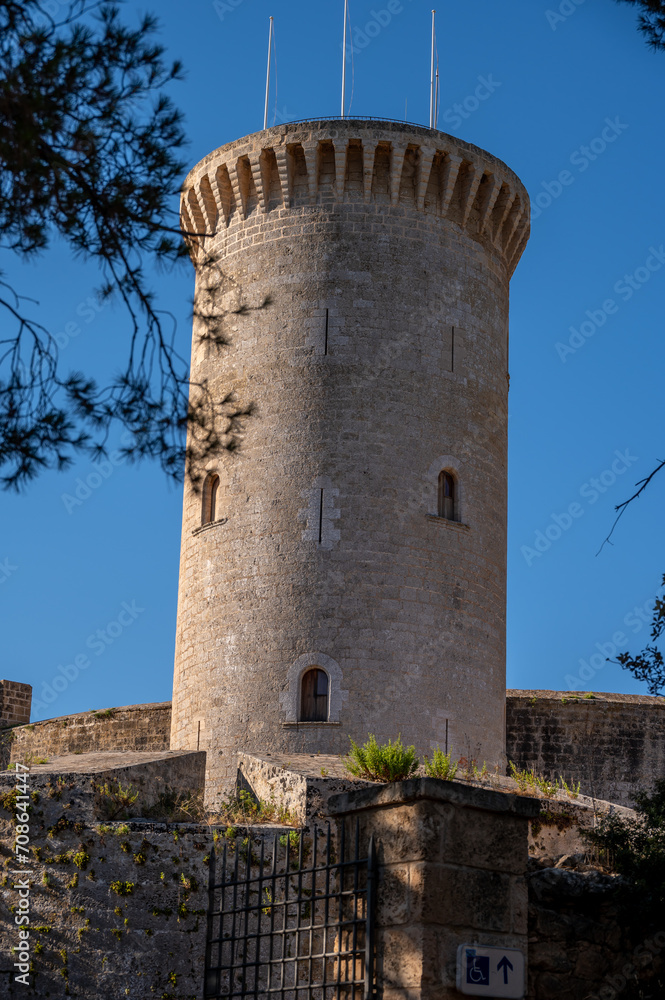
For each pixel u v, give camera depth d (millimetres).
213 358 32906
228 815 21922
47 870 19016
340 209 32438
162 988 18172
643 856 17875
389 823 13234
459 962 12562
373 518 30422
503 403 33969
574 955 16328
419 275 32344
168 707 39719
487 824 13281
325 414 31016
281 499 30734
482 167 33375
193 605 31812
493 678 31453
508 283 35812
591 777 35688
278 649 29766
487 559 32000
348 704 29156
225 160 33500
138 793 21125
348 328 31578
